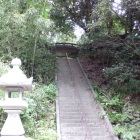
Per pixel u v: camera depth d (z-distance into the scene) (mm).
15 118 3350
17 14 8211
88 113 6988
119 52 9836
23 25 8305
